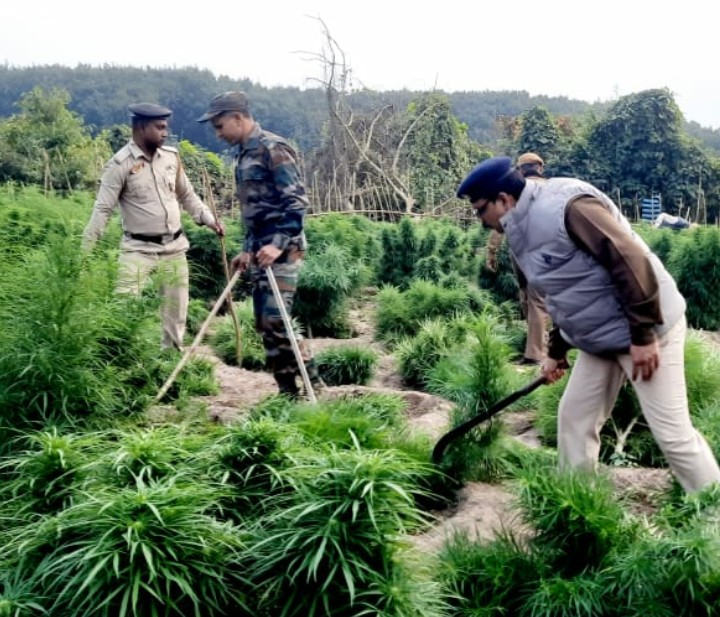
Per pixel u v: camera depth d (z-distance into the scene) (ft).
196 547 9.82
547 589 10.95
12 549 10.31
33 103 116.16
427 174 79.92
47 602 9.64
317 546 9.68
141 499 9.69
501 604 11.53
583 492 11.66
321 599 9.80
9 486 11.82
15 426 14.43
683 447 12.84
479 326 17.04
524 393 14.65
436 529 14.01
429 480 15.56
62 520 9.93
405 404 21.39
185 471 11.10
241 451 11.71
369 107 87.10
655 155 102.58
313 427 15.06
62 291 15.17
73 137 107.76
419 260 45.50
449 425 16.72
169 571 9.48
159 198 23.29
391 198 76.64
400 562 10.12
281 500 10.89
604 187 103.30
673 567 10.37
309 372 20.70
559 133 108.47
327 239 45.83
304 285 37.42
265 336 20.12
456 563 11.90
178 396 18.76
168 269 21.93
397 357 29.58
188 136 247.91
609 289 12.55
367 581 9.79
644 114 103.14
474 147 98.63
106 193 22.62
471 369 16.87
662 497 14.75
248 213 19.72
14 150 89.51
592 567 11.48
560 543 11.75
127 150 22.81
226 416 18.88
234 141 19.75
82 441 11.82
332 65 71.31
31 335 14.96
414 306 36.22
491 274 42.57
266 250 19.19
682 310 12.82
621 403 18.76
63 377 14.75
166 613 9.45
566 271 12.57
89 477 11.14
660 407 12.80
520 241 12.81
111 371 15.65
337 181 75.41
